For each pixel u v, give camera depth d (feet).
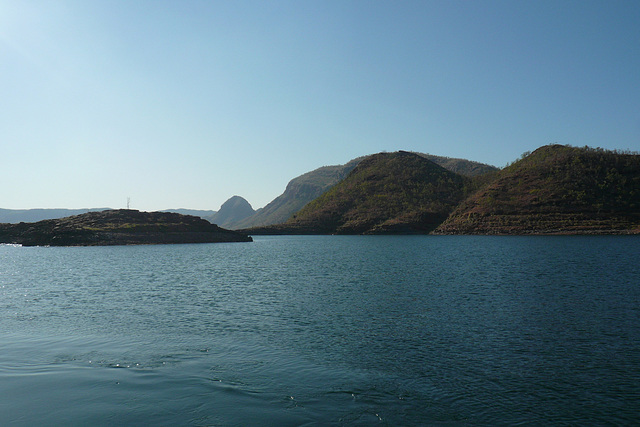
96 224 583.99
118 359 71.05
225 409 52.24
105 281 176.04
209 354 73.61
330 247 471.21
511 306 112.06
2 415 50.19
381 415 50.75
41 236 528.63
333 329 89.86
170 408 52.44
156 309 113.29
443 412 51.44
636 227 580.30
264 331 88.63
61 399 54.85
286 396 56.08
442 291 139.54
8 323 96.99
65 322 97.91
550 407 52.49
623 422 48.70
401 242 549.95
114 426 47.85
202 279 181.88
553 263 230.68
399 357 71.10
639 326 89.61
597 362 67.92
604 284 149.38
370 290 143.95
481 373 63.77
